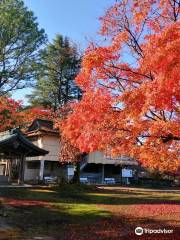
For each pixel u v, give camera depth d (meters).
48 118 40.09
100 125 9.42
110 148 9.58
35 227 14.29
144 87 7.82
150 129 8.75
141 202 24.19
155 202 24.38
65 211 18.67
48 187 29.78
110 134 9.39
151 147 9.32
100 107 9.34
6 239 11.90
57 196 25.58
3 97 36.25
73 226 14.59
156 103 7.54
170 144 9.34
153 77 8.93
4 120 35.81
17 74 39.22
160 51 7.40
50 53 51.50
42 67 41.19
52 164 44.12
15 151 30.23
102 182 46.84
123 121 9.12
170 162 9.52
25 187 28.83
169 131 8.85
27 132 43.19
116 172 51.56
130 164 48.69
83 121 9.52
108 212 18.50
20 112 38.62
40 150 30.50
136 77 9.64
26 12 39.28
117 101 8.96
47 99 54.34
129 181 49.53
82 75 9.86
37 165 43.94
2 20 37.91
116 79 9.77
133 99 7.93
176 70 7.16
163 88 7.31
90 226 14.58
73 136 9.74
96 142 9.43
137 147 9.49
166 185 48.12
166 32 7.69
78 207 20.31
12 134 29.59
